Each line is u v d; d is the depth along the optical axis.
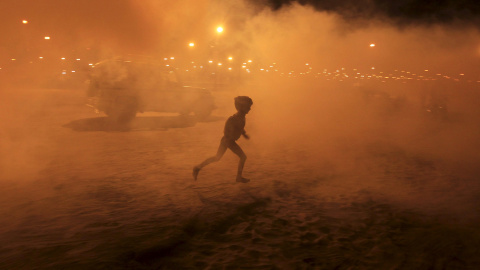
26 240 3.55
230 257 3.31
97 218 4.13
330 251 3.46
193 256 3.33
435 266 3.23
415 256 3.40
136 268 3.08
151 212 4.34
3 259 3.17
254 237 3.74
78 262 3.12
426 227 4.07
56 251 3.33
